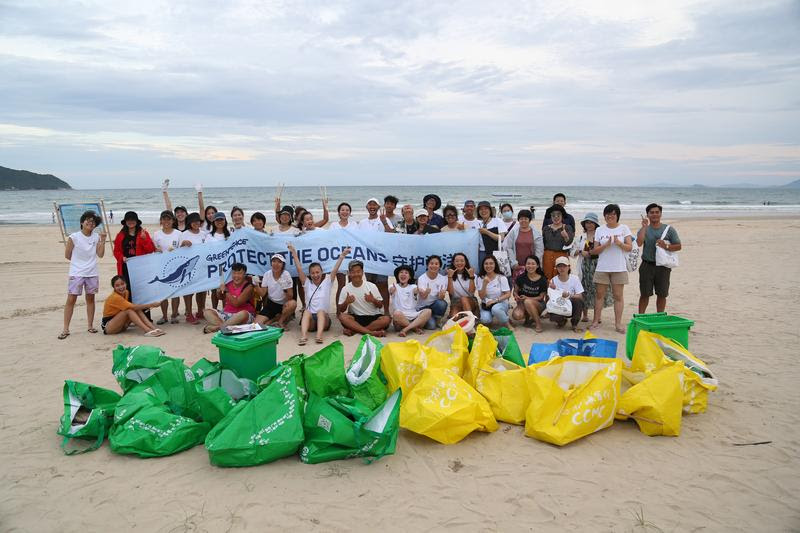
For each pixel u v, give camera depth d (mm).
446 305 8312
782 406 5238
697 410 5082
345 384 4930
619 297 7996
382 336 7914
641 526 3465
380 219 9695
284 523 3523
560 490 3883
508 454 4410
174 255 8633
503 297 8133
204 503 3750
